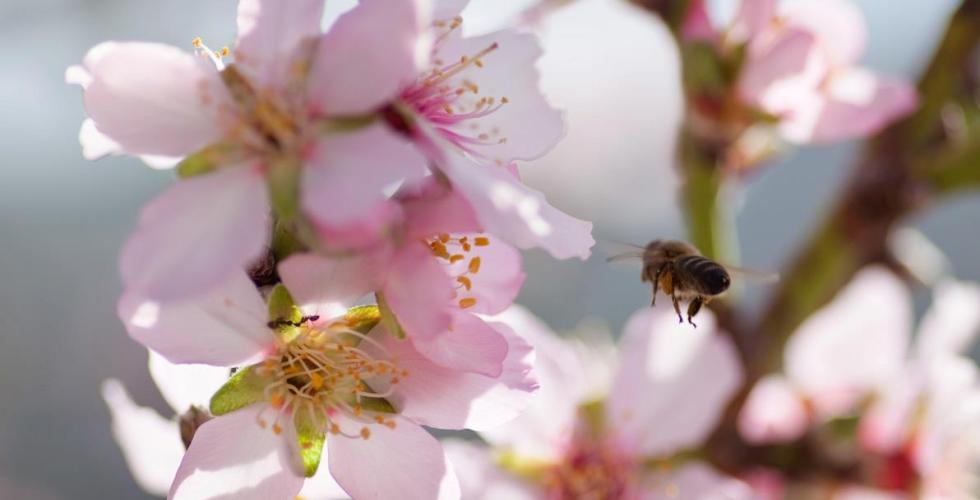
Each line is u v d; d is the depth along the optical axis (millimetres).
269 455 427
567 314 761
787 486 525
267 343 426
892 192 519
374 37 410
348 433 428
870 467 525
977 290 541
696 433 515
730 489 512
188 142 414
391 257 410
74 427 719
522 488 511
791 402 537
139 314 416
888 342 540
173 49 415
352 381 427
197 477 424
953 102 520
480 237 422
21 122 745
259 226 408
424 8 410
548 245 408
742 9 511
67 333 732
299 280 414
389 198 411
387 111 415
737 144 516
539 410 513
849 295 541
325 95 412
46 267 745
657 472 515
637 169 799
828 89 510
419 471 428
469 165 416
